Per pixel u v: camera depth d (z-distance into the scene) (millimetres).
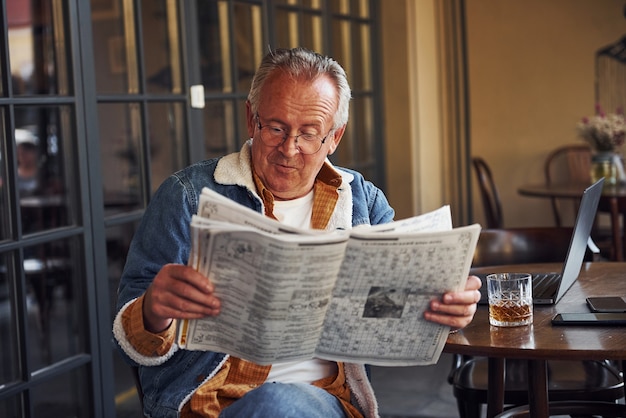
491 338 1787
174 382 1786
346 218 1893
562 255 2918
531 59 6762
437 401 3799
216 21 3846
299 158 1814
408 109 5625
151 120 3414
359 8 5352
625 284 2279
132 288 1768
